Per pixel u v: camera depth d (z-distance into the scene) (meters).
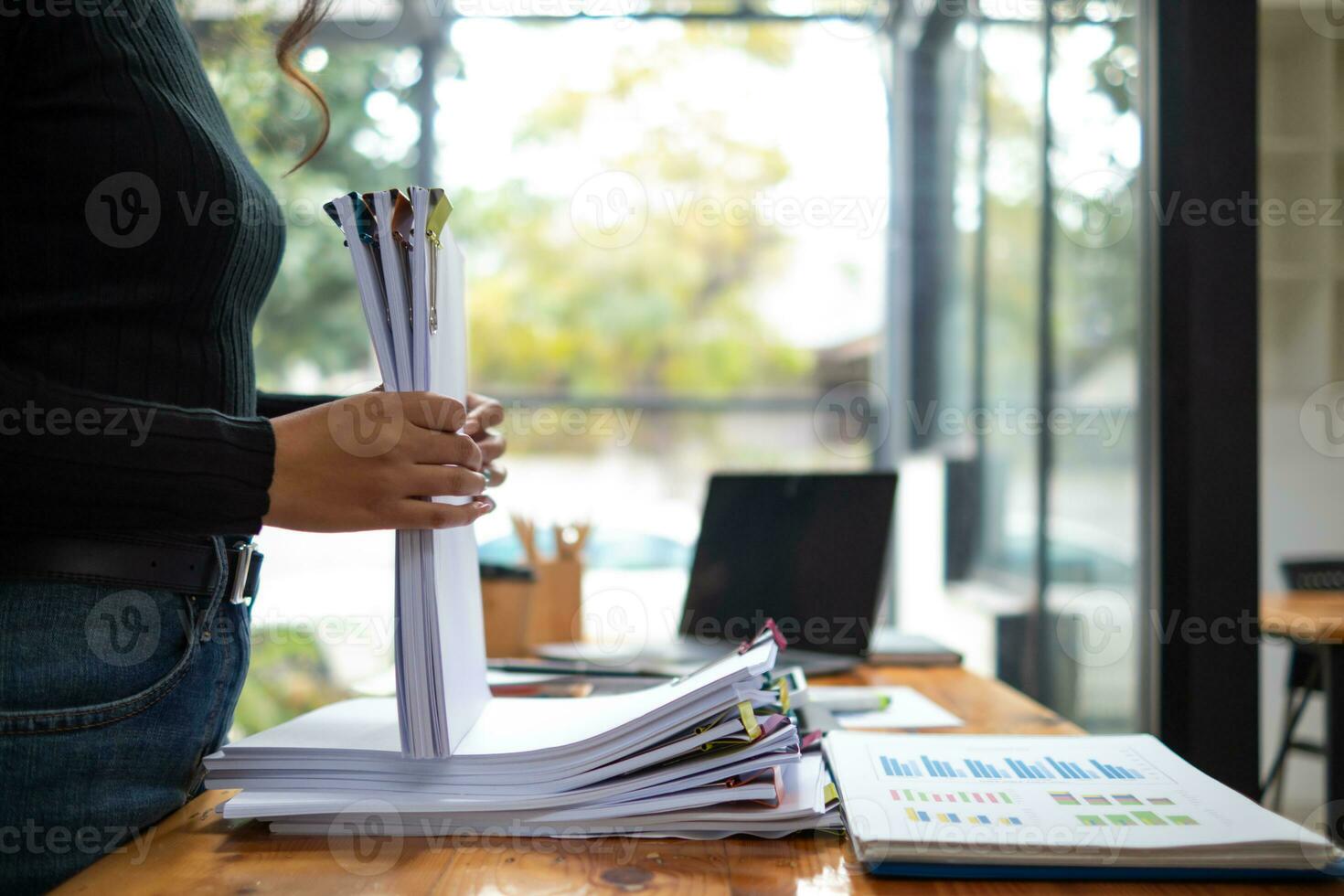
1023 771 0.61
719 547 1.41
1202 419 1.00
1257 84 1.00
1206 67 1.00
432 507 0.53
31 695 0.52
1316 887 0.48
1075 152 2.01
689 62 4.81
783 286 5.30
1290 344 2.59
